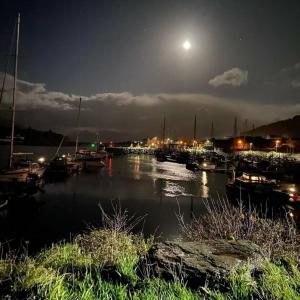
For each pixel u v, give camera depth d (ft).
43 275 12.37
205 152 346.33
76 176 160.45
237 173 168.14
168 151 444.55
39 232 56.59
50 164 159.74
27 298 10.39
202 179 158.10
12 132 111.65
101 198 96.02
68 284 11.84
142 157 440.45
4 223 62.39
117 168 222.48
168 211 76.54
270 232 21.71
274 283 11.43
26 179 99.60
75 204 85.15
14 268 14.62
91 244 22.41
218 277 11.95
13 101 111.45
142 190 115.85
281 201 83.76
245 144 358.02
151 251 14.55
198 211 77.15
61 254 18.98
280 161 201.77
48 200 90.48
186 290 10.93
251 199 90.07
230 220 24.71
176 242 15.53
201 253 14.05
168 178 160.86
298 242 21.71
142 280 12.30
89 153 273.54
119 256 17.46
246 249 14.79
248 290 11.21
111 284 11.56
